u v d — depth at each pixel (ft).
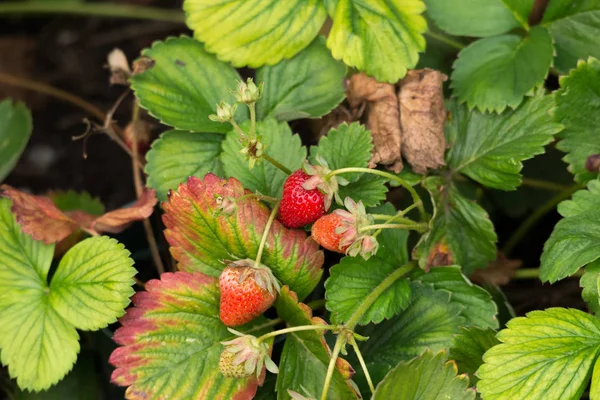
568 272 1.78
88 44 3.18
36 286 1.93
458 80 2.06
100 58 3.13
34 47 3.19
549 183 2.26
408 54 2.02
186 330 1.81
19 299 1.91
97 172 2.93
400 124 2.00
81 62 3.13
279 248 1.80
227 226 1.80
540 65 2.00
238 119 2.04
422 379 1.71
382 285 1.85
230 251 1.82
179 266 1.84
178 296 1.82
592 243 1.79
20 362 1.87
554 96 1.93
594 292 1.79
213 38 2.07
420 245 1.91
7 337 1.89
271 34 2.06
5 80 2.63
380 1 2.05
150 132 2.21
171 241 1.84
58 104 3.06
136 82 2.02
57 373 1.86
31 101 3.06
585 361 1.69
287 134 1.94
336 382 1.76
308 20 2.06
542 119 1.96
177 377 1.79
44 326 1.88
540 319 1.72
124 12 3.05
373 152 1.98
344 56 2.02
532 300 2.30
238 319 1.76
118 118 2.93
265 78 2.07
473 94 2.02
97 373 2.09
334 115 2.09
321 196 1.78
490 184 1.98
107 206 2.85
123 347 1.79
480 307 1.88
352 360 1.89
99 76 3.09
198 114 2.03
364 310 1.78
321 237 1.75
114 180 2.91
